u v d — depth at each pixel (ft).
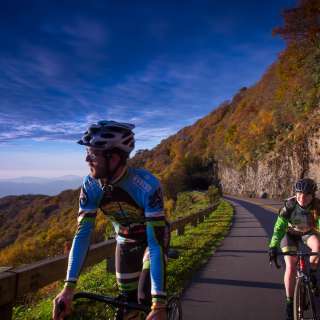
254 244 38.86
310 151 140.97
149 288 8.53
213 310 18.40
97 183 8.80
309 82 163.32
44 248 72.13
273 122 196.54
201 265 28.55
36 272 14.74
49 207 505.66
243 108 344.08
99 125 8.09
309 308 14.69
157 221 8.43
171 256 11.37
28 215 517.14
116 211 9.21
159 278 7.76
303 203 15.33
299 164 148.05
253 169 200.03
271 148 185.16
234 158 242.37
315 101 153.28
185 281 23.90
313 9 158.30
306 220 15.80
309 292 13.96
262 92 308.40
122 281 9.92
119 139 8.02
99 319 16.63
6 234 475.31
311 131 140.56
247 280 24.11
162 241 8.36
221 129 370.73
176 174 284.20
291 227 16.34
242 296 20.66
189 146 452.35
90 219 8.89
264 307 18.81
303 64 174.81
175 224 43.50
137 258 9.77
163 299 7.55
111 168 8.23
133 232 9.61
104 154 8.09
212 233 47.70
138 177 8.65
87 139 8.06
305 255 14.74
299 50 172.76
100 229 78.59
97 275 25.58
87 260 21.07
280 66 193.47
